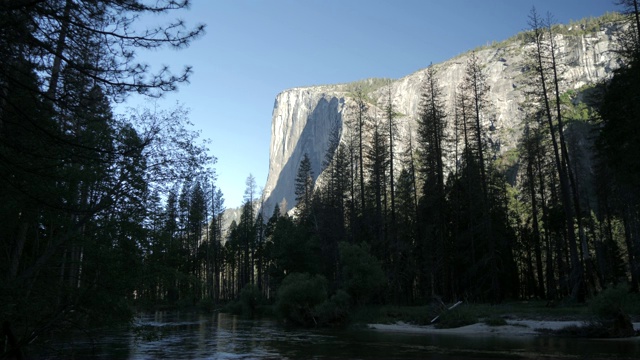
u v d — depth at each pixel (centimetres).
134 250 1532
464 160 4716
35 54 860
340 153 5953
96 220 1464
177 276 1645
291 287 3250
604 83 3806
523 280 6197
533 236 5347
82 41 845
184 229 1694
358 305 3500
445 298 4106
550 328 2277
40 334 1373
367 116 5528
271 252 6106
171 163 1573
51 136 866
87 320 1476
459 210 4553
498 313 2852
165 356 1603
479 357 1417
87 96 872
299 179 7438
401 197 5309
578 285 3083
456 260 4481
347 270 3584
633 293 3189
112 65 841
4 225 1433
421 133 4800
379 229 4784
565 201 3300
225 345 1984
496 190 4878
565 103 3697
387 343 1959
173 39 857
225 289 9244
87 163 1006
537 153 5069
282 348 1834
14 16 770
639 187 3350
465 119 4519
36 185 1070
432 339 2117
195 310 6366
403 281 4544
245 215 8644
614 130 3164
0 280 1236
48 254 1363
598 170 4497
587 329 2023
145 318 4547
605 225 5759
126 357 1569
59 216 1378
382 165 5250
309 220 6612
